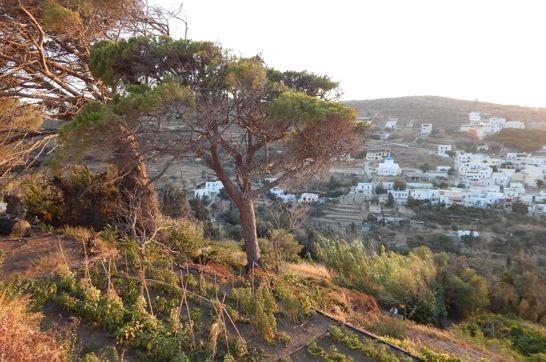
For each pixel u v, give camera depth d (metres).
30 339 3.75
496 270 23.69
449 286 11.80
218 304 5.91
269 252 9.49
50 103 9.37
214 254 9.45
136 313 5.25
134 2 8.82
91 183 10.06
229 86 6.82
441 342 7.72
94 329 5.11
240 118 7.49
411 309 10.11
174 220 10.41
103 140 6.09
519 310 12.24
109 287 5.68
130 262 7.25
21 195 12.02
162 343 4.82
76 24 7.66
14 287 5.38
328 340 6.04
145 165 10.19
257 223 20.98
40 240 8.32
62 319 5.15
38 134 9.28
